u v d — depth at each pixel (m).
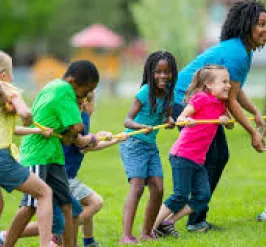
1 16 83.19
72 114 10.68
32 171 10.70
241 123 13.24
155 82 12.80
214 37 55.22
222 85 12.85
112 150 29.36
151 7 50.72
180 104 13.58
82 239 13.25
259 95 44.78
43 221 10.45
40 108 10.80
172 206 12.97
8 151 10.32
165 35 50.12
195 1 50.78
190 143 12.84
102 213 16.03
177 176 12.90
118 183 21.05
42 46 97.06
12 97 10.20
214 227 13.73
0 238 11.84
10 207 18.23
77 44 72.75
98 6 88.31
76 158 11.73
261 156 24.12
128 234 12.77
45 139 10.78
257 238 12.27
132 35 89.00
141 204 16.84
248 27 13.33
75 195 11.95
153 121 13.02
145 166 12.92
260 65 70.31
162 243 12.34
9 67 10.77
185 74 13.72
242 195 17.73
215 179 13.88
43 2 84.44
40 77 53.09
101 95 62.06
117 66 72.12
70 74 10.90
